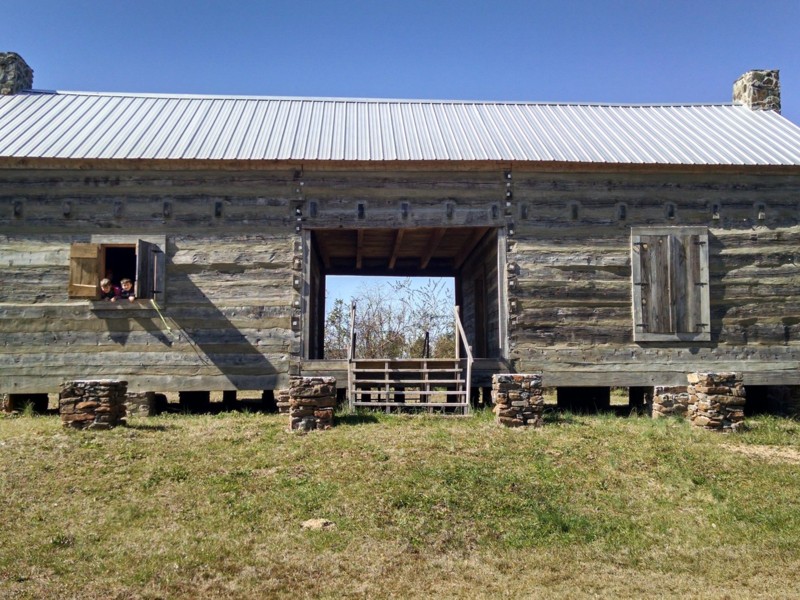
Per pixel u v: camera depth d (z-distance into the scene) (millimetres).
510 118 16359
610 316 13766
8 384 13047
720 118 16719
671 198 14078
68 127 14586
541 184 13977
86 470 8883
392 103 17391
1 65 16422
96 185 13555
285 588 6203
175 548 6875
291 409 10914
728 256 14047
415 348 26453
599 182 14062
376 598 6066
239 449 9797
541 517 7738
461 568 6668
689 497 8562
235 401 15016
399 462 9227
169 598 5984
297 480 8633
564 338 13656
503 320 13641
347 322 27172
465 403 12445
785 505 8336
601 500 8359
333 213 13734
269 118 15852
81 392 10820
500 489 8469
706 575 6645
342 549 6957
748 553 7117
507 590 6246
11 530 7242
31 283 13273
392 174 13859
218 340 13336
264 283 13531
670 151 14516
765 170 14000
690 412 12203
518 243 13805
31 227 13391
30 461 9141
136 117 15414
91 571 6402
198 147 13914
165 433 10656
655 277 13859
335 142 14484
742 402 11703
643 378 13648
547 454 9758
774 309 13969
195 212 13609
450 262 20234
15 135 13984
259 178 13758
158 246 13406
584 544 7254
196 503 7977
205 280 13484
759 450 10523
